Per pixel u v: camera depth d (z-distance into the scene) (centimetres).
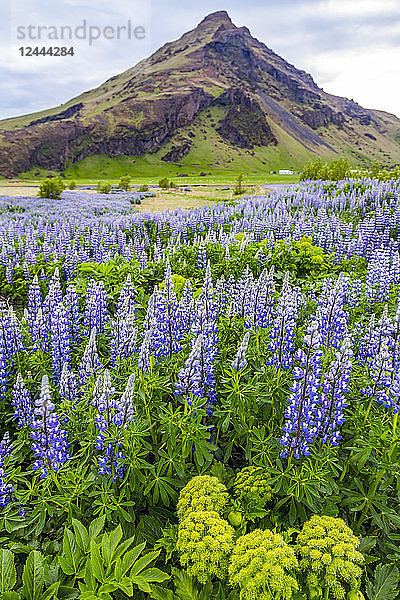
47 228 2177
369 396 530
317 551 353
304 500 430
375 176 4197
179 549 384
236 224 2055
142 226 2102
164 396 570
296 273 1359
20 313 1162
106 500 429
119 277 1173
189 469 498
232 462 546
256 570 334
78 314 841
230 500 439
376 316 872
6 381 659
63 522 449
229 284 904
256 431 493
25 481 462
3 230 1927
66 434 468
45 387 425
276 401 543
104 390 442
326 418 469
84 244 1717
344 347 471
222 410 550
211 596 374
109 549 360
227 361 618
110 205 3869
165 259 1288
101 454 481
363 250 1479
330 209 2455
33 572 341
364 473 476
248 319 662
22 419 575
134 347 616
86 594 333
